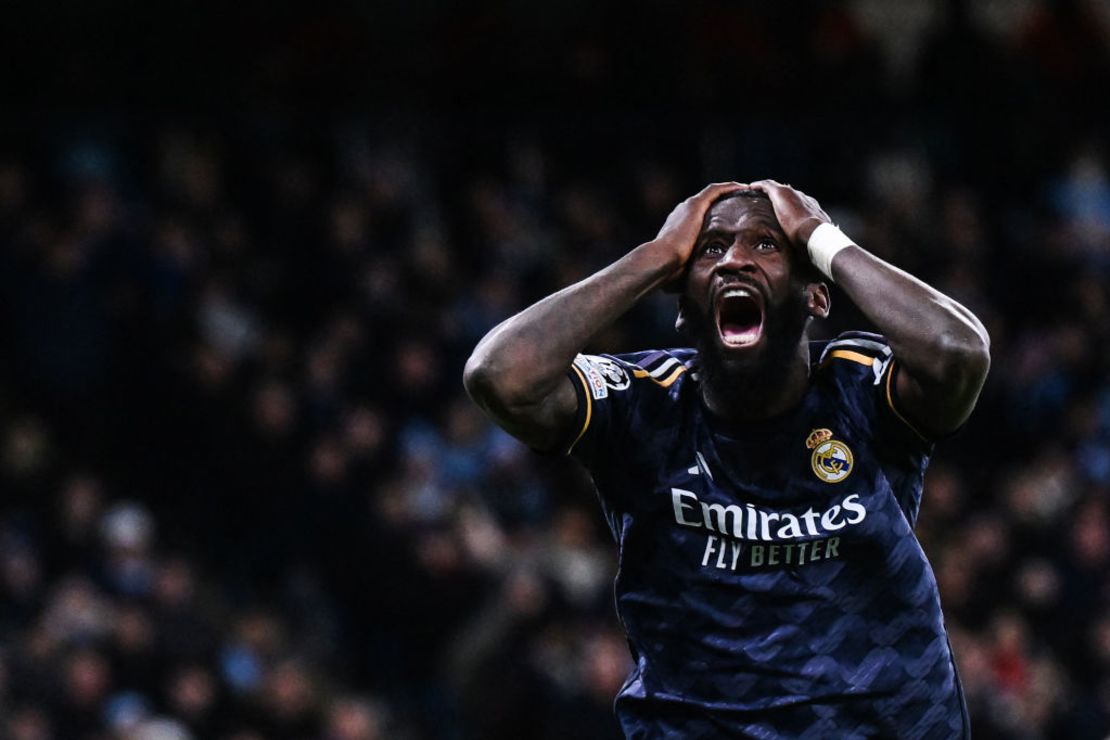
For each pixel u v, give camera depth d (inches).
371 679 1451.8
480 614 1438.2
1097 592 1572.3
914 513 517.7
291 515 1476.4
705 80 1907.0
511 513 1529.3
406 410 1561.3
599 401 515.8
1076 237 1909.4
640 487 514.6
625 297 510.3
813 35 2000.5
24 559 1370.6
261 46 1882.4
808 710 498.3
